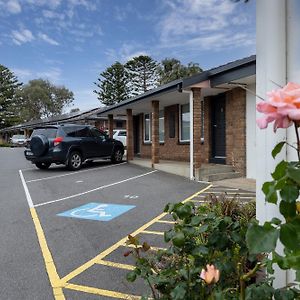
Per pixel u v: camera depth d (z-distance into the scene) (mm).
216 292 1646
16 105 61312
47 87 70750
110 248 4582
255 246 1153
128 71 46812
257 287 1570
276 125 1179
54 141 13281
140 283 3455
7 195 8758
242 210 3863
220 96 11953
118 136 21797
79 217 6340
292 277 1885
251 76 8719
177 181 10469
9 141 49500
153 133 13680
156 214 6445
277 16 1971
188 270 1833
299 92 1131
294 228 1145
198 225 1966
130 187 9664
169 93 11664
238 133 10633
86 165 15438
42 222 6008
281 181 1175
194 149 10531
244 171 10461
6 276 3760
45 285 3525
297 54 1923
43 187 9961
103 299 3188
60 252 4469
